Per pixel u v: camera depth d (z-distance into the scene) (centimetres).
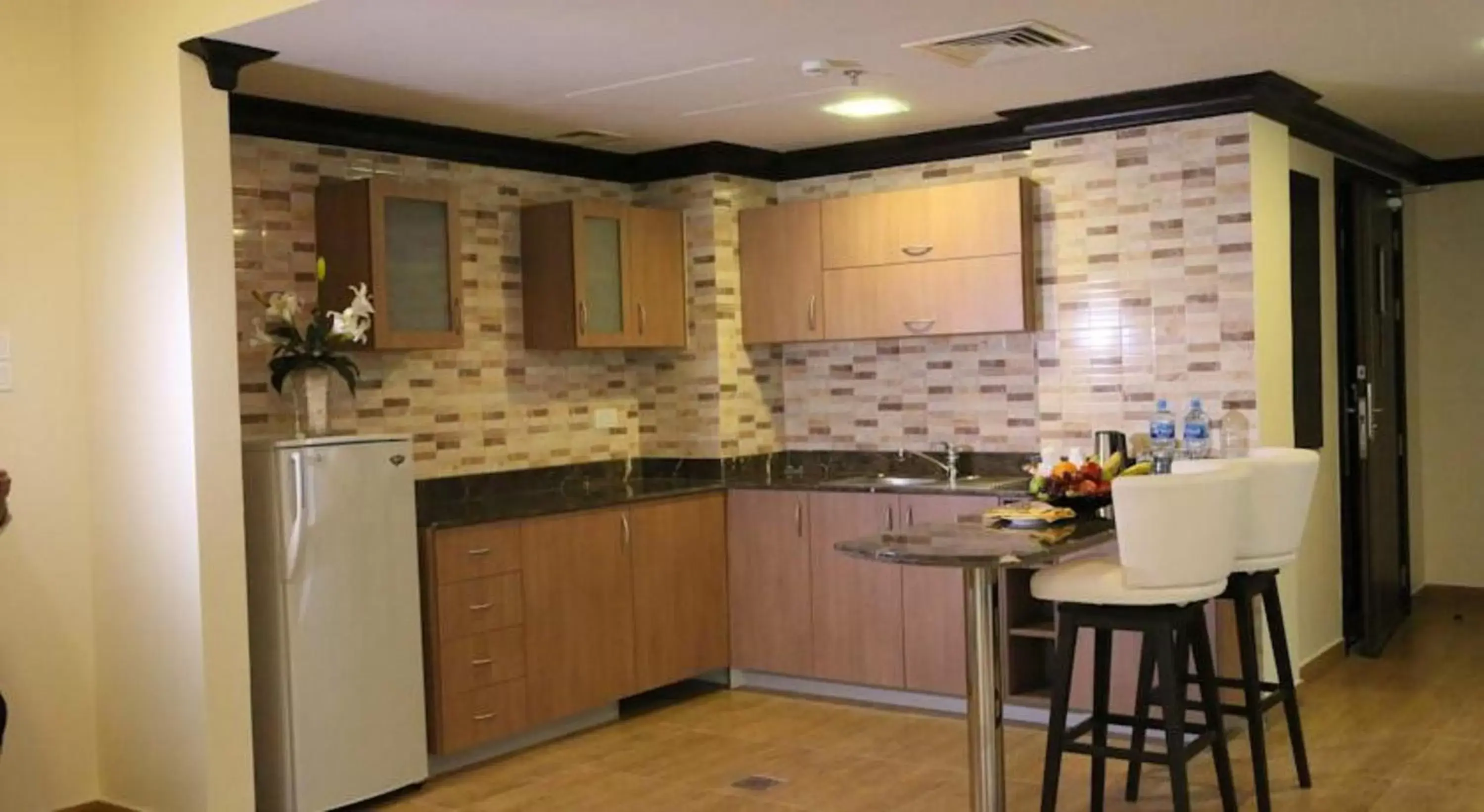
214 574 402
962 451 584
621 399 620
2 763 415
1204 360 498
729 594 579
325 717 420
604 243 570
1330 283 596
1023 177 555
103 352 426
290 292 485
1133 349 514
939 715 529
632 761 479
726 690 582
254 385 473
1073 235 527
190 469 400
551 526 500
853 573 544
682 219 604
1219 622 470
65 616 429
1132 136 512
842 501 545
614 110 507
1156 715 480
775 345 628
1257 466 385
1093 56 439
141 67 408
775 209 596
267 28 381
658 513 546
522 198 575
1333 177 604
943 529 362
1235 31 412
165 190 403
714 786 446
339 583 423
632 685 532
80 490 433
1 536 416
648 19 379
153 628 414
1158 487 331
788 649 563
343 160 505
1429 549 738
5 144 417
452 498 541
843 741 496
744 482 586
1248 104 483
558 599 502
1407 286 722
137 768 422
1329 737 470
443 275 507
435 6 361
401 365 524
